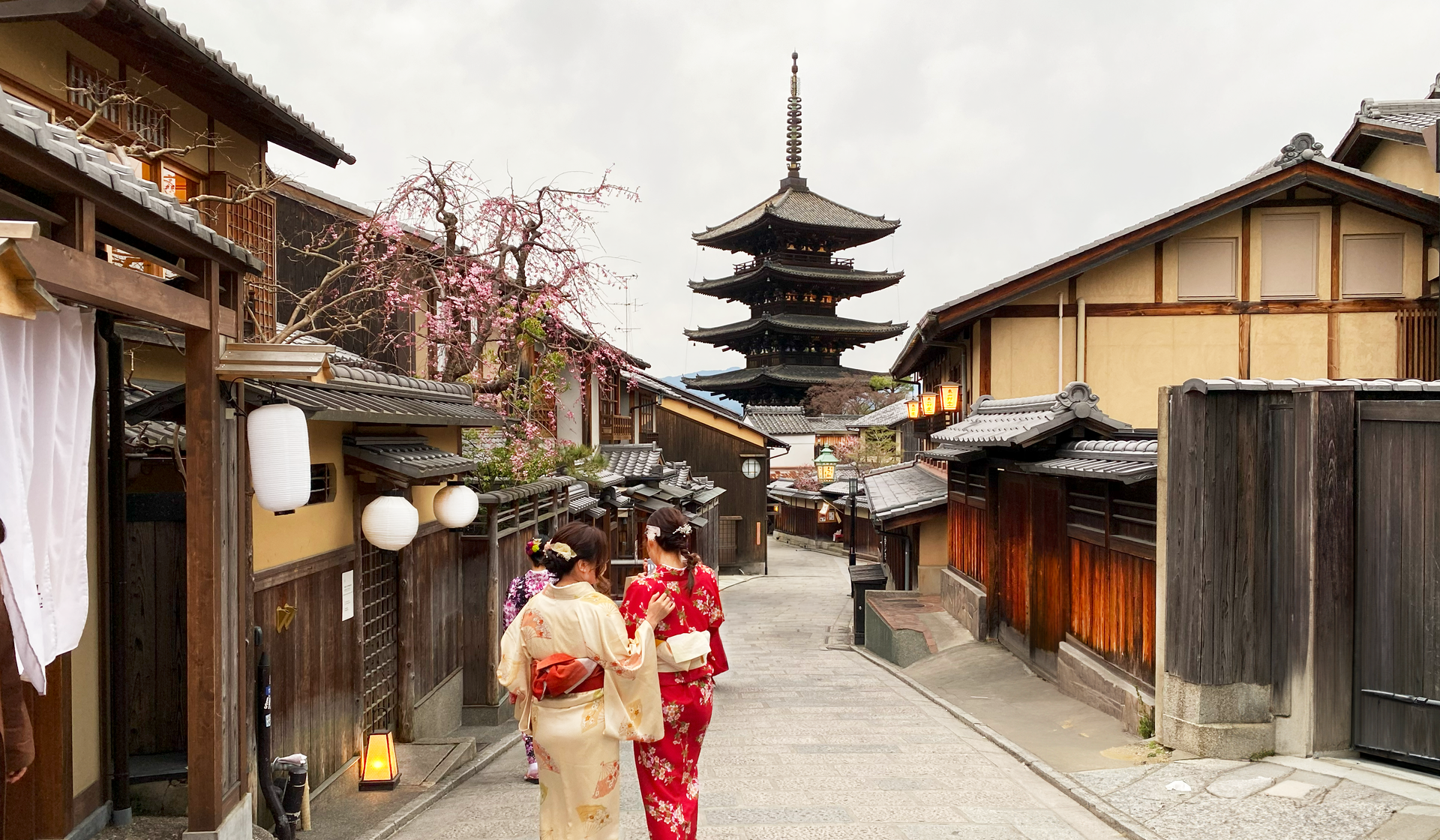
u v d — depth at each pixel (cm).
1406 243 1391
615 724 377
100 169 329
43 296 280
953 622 1527
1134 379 1457
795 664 1505
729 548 3469
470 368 1190
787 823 541
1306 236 1417
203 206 871
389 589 805
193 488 444
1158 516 694
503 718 1028
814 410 5547
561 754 371
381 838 548
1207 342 1440
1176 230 1410
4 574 323
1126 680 813
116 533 497
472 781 739
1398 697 587
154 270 701
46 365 358
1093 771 641
